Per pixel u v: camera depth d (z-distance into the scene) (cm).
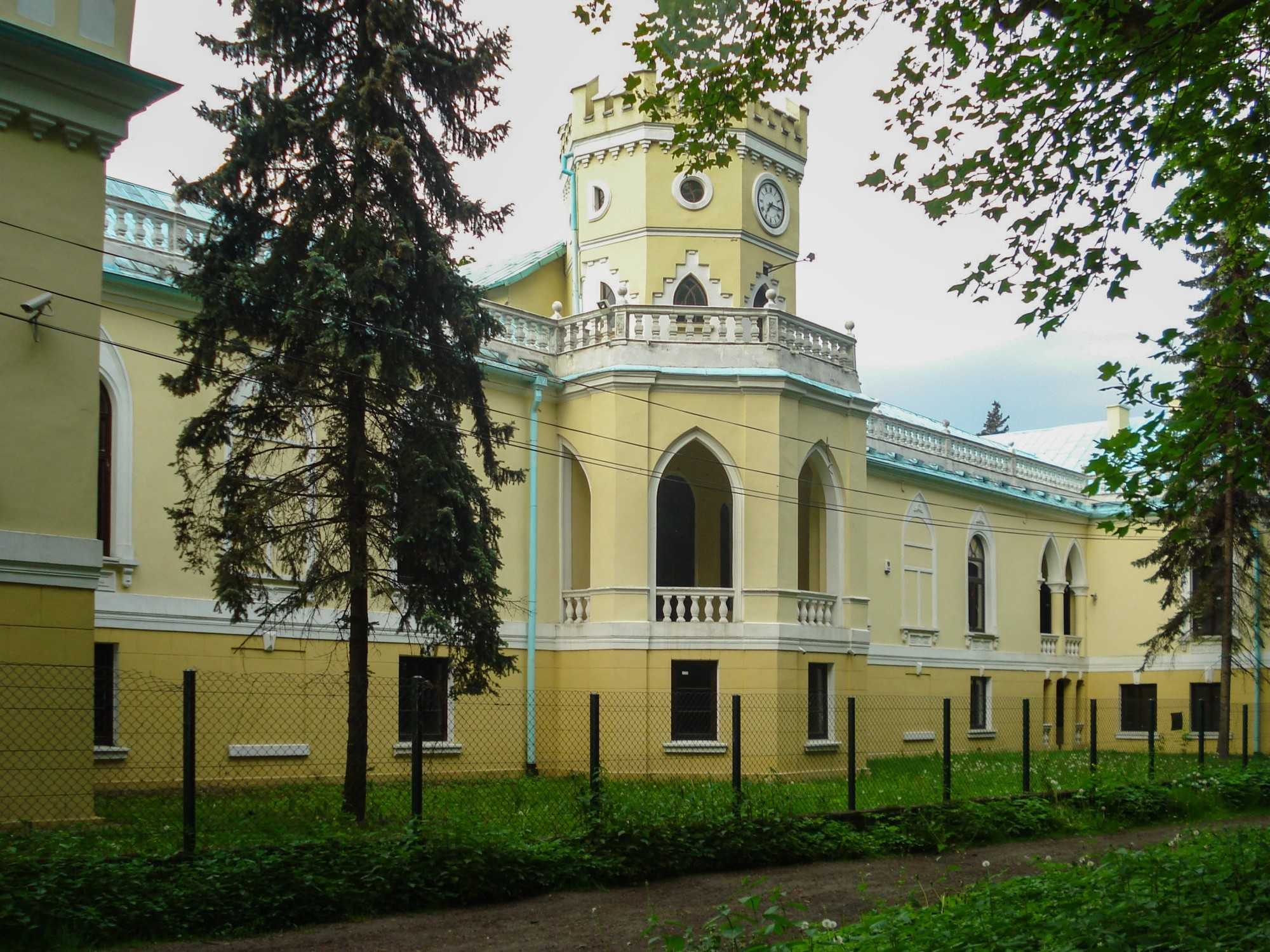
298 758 2178
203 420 1588
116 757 1923
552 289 3175
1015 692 3991
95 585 1506
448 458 1612
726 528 2994
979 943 878
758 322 2695
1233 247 1234
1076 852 1641
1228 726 3033
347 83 1595
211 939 1040
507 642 2583
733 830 1464
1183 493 1115
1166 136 1141
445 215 1697
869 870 1459
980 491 3881
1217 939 848
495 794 1652
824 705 2758
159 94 1580
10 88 1462
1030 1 1126
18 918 963
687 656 2584
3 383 1450
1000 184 1184
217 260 1590
